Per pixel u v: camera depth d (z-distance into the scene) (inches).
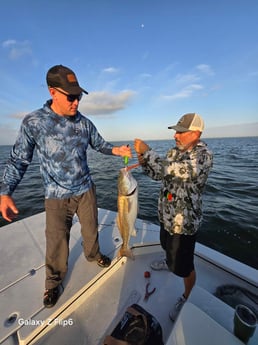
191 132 68.9
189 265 72.8
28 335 62.1
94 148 92.7
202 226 206.2
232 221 214.8
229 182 384.8
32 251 102.2
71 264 92.6
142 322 62.6
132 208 80.0
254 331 49.0
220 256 96.3
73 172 77.2
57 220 77.8
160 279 90.1
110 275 91.6
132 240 111.3
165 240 78.4
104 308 76.6
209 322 53.0
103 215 141.3
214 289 82.4
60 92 65.1
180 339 49.4
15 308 70.9
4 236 115.9
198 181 68.1
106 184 400.8
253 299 77.9
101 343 64.5
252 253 165.8
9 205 66.7
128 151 86.0
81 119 78.9
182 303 74.7
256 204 265.0
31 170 592.4
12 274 87.0
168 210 73.1
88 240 88.2
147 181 444.5
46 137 70.2
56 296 74.5
